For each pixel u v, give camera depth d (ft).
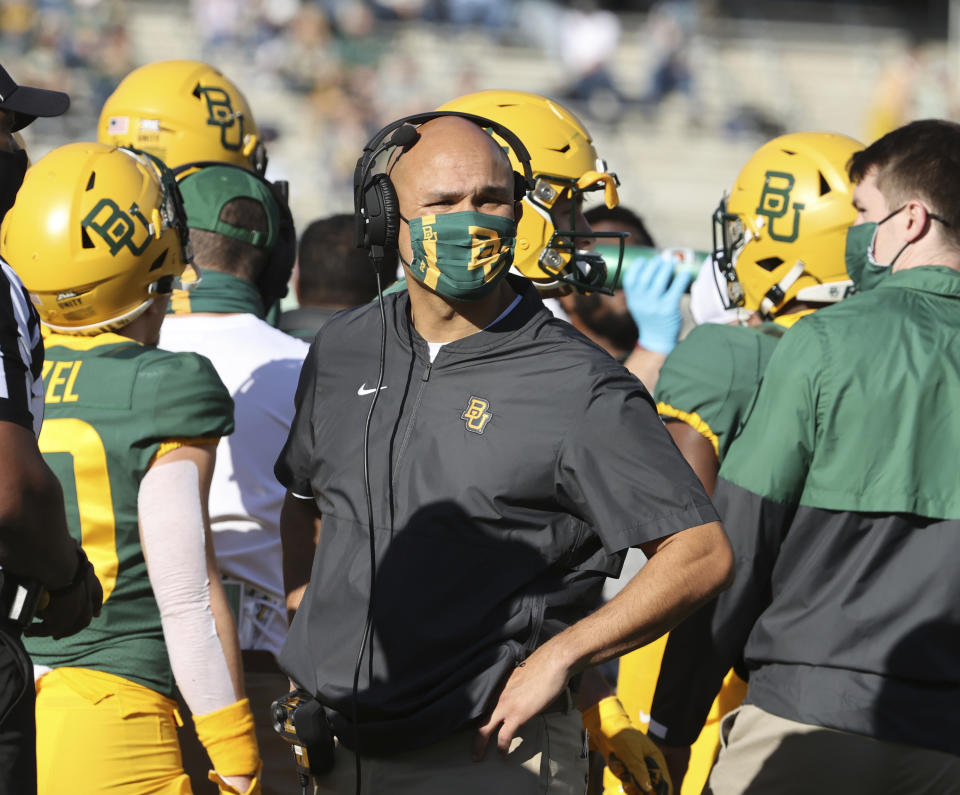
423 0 244.01
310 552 31.04
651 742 31.37
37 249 31.89
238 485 37.40
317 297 47.91
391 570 26.68
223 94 47.21
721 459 35.99
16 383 23.93
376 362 28.48
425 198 26.91
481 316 27.61
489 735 25.70
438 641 26.30
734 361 35.94
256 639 37.96
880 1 307.37
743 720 30.48
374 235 27.78
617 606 25.20
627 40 261.03
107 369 31.22
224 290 39.27
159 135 45.91
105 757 30.40
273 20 224.53
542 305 28.27
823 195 37.55
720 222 40.45
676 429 36.11
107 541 30.81
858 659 28.94
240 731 30.12
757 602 30.53
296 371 38.60
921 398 29.35
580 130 36.73
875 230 31.91
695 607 25.54
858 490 29.37
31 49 201.36
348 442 27.96
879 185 31.89
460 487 26.43
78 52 201.87
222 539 37.58
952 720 28.53
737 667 32.81
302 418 29.63
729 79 252.62
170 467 30.60
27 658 24.48
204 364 31.73
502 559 26.43
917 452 29.19
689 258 50.03
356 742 26.40
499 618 26.37
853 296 31.27
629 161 225.97
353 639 26.89
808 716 29.12
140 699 31.12
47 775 30.07
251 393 37.76
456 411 26.96
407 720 26.20
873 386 29.43
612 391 26.35
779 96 250.37
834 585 29.58
